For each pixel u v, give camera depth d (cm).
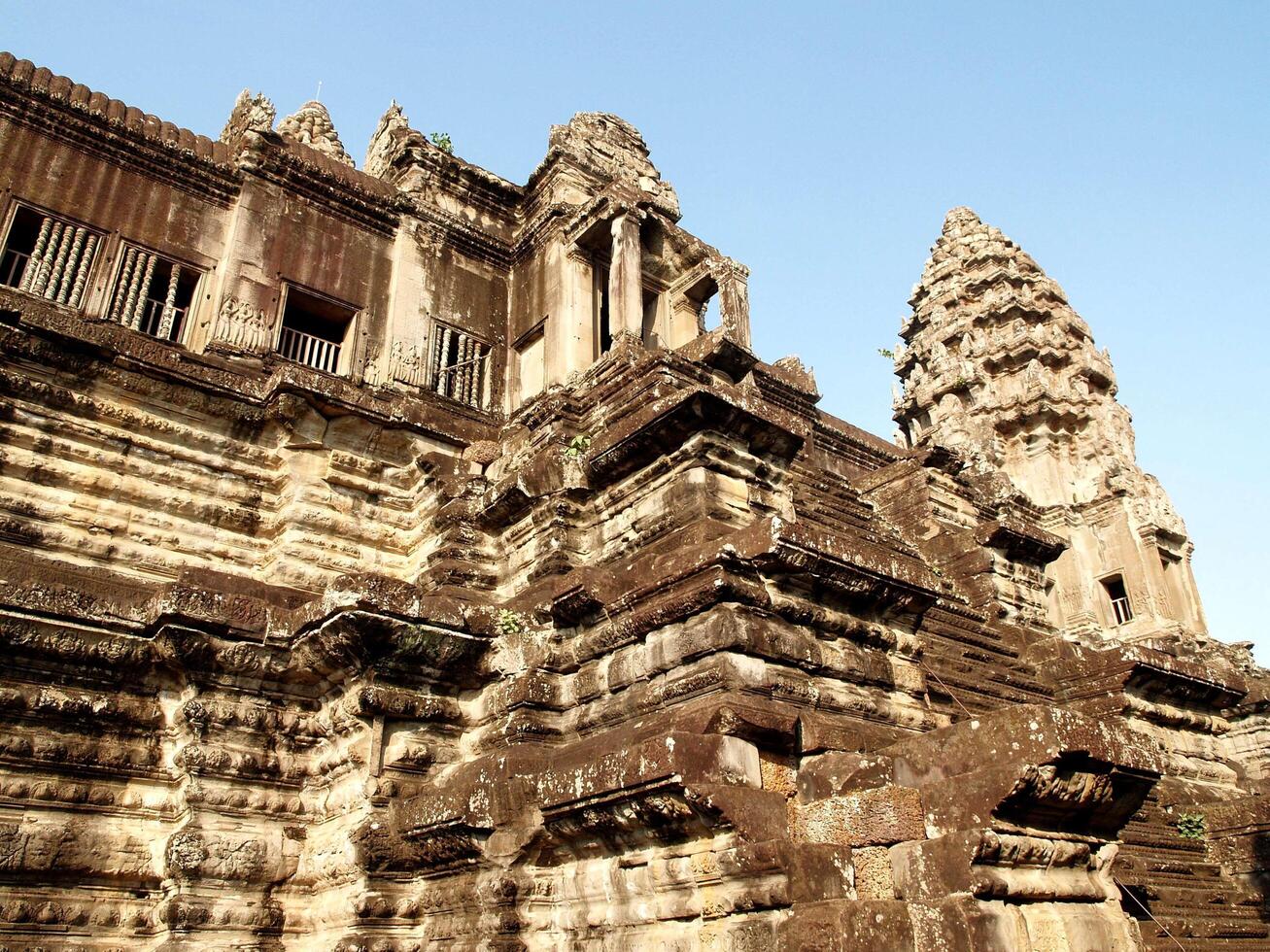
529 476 1282
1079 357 3797
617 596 1022
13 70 1523
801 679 920
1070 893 686
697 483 1139
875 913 640
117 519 1201
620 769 760
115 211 1564
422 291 1828
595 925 814
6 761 948
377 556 1370
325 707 1103
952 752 709
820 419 2322
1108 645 3047
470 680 1080
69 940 938
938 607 1842
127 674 1041
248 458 1336
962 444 3519
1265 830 1485
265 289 1641
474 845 872
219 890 980
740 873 709
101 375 1234
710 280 1988
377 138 2198
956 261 4206
